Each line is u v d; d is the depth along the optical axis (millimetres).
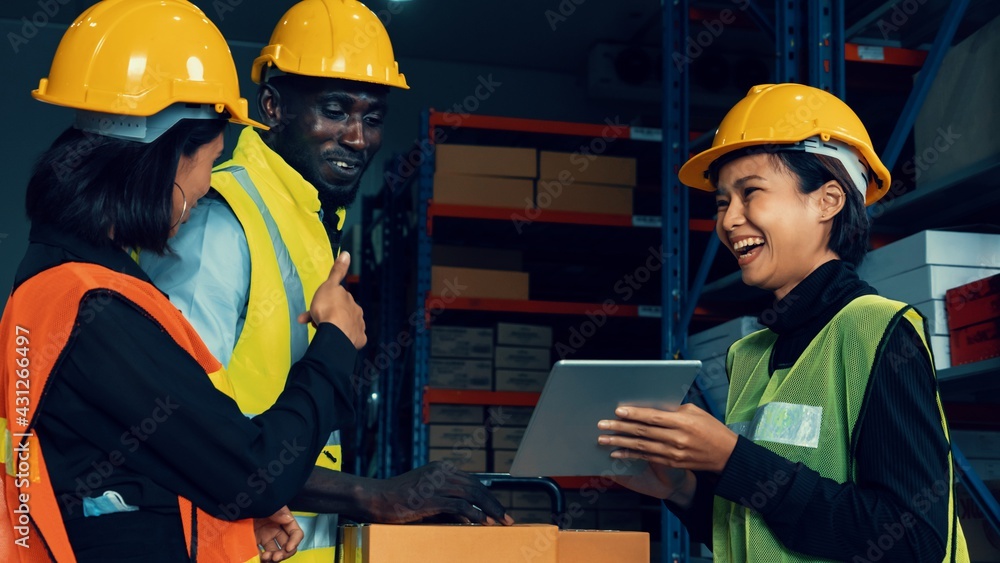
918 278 2266
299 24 1617
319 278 1497
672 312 3428
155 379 1001
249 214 1385
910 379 1154
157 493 1025
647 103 7020
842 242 1312
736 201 1342
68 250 1053
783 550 1218
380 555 1156
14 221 5891
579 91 7078
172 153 1091
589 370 1112
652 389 1172
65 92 1078
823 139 1293
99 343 998
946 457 1152
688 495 1446
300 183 1491
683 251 3467
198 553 1037
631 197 4438
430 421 4363
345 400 1132
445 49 6730
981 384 2223
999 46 2217
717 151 1350
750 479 1165
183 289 1280
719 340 3141
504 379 4441
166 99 1086
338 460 1491
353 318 1203
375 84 1616
